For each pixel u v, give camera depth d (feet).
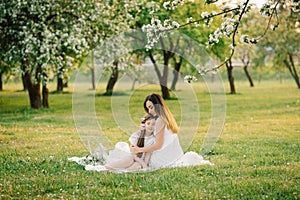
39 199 17.17
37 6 34.19
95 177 20.61
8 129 37.93
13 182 19.62
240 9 18.16
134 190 18.52
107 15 37.19
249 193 17.81
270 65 112.57
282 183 19.29
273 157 25.46
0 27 37.35
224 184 19.11
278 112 54.39
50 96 84.28
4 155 26.18
